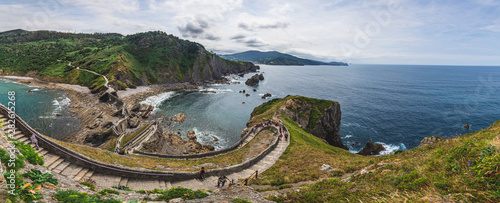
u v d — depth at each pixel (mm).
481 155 6504
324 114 61031
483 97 105875
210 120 70938
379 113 80312
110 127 52812
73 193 7355
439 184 6012
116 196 8609
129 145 37406
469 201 4887
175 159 28047
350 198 7836
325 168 20406
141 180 16094
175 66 152750
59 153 14148
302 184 15117
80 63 138125
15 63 137500
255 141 37000
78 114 65750
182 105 87438
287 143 34000
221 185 16141
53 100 79062
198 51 173500
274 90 132375
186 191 9320
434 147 14609
